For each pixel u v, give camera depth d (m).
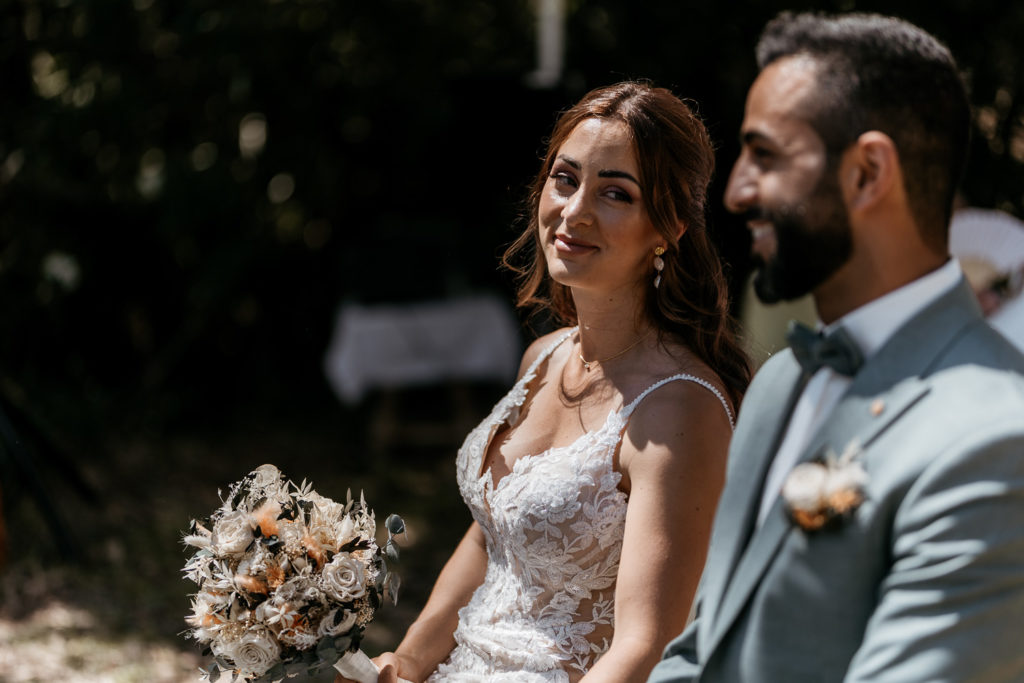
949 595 1.05
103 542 4.98
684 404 1.84
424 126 6.80
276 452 6.55
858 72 1.14
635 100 1.91
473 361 6.30
